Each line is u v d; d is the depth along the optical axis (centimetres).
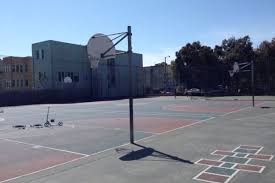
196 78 6881
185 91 6700
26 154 1128
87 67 6191
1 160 1046
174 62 7312
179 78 7138
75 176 828
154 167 883
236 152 1035
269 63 6059
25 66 6750
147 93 7675
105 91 6519
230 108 2939
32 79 6191
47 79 5694
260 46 6675
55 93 5525
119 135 1508
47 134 1596
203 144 1182
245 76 6259
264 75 6094
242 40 6856
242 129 1539
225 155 996
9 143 1365
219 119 2027
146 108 3275
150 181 762
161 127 1745
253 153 1016
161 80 8894
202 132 1479
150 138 1370
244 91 6181
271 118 1991
